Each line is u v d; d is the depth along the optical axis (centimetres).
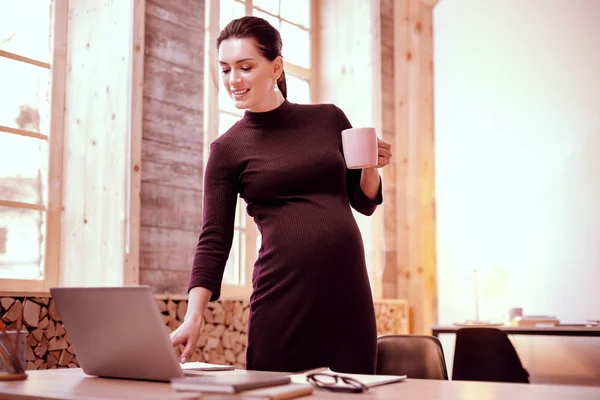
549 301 527
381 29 582
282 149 178
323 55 578
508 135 563
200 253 173
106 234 372
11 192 365
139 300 118
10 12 372
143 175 387
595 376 466
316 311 165
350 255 169
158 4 405
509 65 569
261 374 131
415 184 581
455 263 578
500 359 320
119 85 380
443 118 599
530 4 562
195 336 158
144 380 127
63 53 396
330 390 108
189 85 419
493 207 564
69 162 389
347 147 164
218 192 181
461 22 598
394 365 241
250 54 172
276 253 171
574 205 525
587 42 532
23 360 137
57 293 131
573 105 534
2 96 366
